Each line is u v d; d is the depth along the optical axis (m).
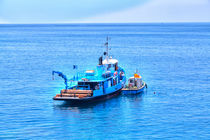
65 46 194.50
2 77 87.56
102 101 62.88
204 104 59.91
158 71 98.94
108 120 51.25
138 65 112.12
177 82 81.00
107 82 65.75
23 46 194.25
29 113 54.59
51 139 43.56
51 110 56.47
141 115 53.69
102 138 43.97
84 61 122.19
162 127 47.84
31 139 43.34
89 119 51.78
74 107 58.59
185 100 62.91
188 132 45.75
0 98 64.25
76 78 65.81
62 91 60.53
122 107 58.59
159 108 57.66
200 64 114.44
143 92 70.19
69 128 47.62
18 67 106.31
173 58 133.75
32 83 79.69
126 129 47.25
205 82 80.75
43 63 116.56
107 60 73.00
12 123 49.41
